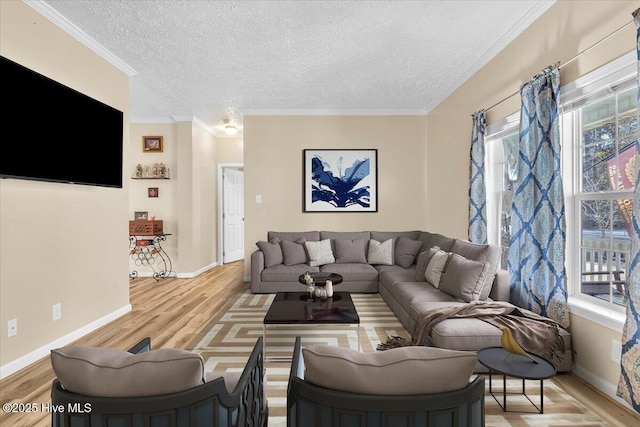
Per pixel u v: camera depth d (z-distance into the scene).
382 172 5.36
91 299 3.14
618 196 2.12
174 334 3.06
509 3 2.60
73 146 2.77
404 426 0.85
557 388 2.12
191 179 5.67
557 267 2.38
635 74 1.91
